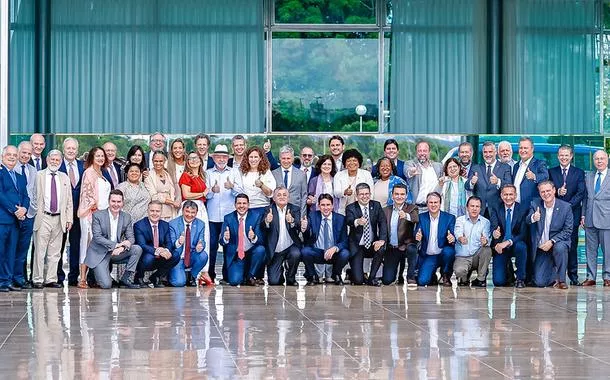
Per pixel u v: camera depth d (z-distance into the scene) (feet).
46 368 23.29
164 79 54.34
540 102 55.16
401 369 23.20
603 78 55.47
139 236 41.73
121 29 54.13
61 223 41.34
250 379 22.09
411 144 47.52
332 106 55.42
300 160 45.75
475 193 43.34
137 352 25.35
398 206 43.06
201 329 29.19
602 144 47.65
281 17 55.36
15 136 46.75
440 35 55.16
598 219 43.01
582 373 22.82
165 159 42.96
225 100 54.60
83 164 42.60
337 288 41.50
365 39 55.57
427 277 42.86
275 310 33.63
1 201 40.09
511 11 55.06
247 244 42.75
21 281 41.22
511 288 41.75
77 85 53.88
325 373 22.74
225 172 43.34
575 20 55.26
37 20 53.47
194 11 54.44
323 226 43.09
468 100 55.16
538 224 42.16
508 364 23.84
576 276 43.50
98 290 40.57
